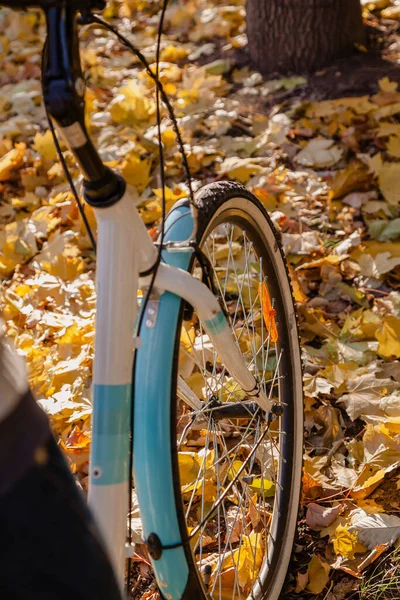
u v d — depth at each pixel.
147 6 5.52
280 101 4.23
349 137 3.75
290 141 3.90
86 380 2.61
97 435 1.38
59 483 0.98
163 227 1.56
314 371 2.66
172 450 1.43
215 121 4.03
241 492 2.26
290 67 4.46
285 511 2.02
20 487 0.93
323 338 2.85
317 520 2.17
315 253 3.17
